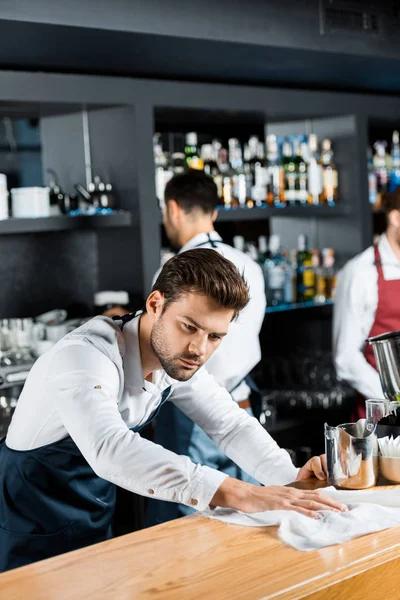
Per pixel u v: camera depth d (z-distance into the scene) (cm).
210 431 221
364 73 399
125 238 365
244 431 217
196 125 421
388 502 185
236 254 301
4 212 329
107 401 185
